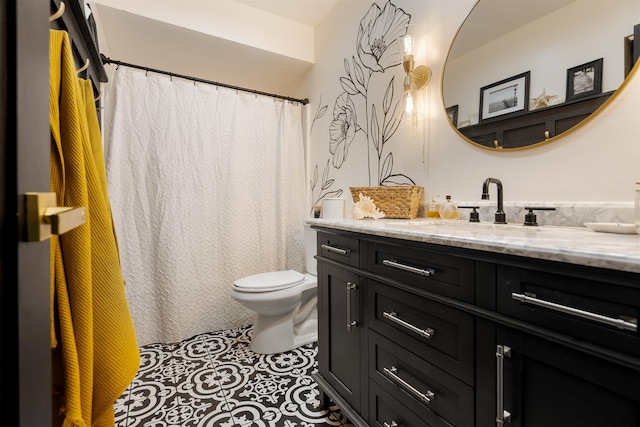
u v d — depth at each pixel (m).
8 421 0.32
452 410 0.79
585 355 0.55
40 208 0.34
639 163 0.91
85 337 0.65
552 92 1.10
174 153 2.08
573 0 1.05
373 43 1.92
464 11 1.40
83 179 0.68
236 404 1.39
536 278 0.61
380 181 1.88
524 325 0.63
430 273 0.85
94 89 1.35
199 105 2.18
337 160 2.26
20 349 0.33
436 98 1.53
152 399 1.43
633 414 0.49
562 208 1.06
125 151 1.98
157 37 2.13
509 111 1.23
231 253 2.28
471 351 0.74
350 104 2.12
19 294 0.33
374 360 1.07
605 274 0.51
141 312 2.00
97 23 1.85
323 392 1.36
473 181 1.37
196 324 2.15
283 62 2.50
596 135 1.00
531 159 1.17
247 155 2.36
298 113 2.61
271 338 1.88
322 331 1.40
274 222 2.47
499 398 0.67
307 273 2.17
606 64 0.97
